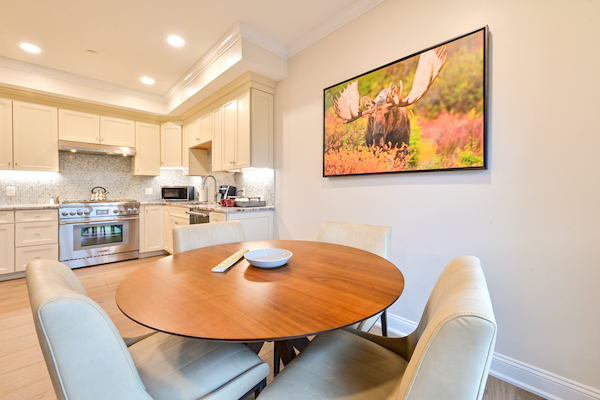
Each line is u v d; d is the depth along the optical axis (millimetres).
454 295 625
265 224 3025
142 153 4203
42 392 1401
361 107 2146
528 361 1426
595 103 1228
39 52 2863
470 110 1570
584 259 1263
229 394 842
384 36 2031
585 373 1268
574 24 1272
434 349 528
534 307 1402
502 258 1499
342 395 762
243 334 639
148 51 2852
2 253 2998
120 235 3865
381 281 999
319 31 2484
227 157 3221
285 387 793
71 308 539
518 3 1425
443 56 1677
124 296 862
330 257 1343
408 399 549
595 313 1240
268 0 2121
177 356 926
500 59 1486
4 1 2096
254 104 2865
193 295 869
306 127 2678
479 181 1575
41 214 3229
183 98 3637
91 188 4016
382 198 2064
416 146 1816
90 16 2291
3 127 3160
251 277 1048
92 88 3584
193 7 2199
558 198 1323
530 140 1397
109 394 592
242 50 2496
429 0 1777
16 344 1826
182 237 1668
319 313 744
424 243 1827
